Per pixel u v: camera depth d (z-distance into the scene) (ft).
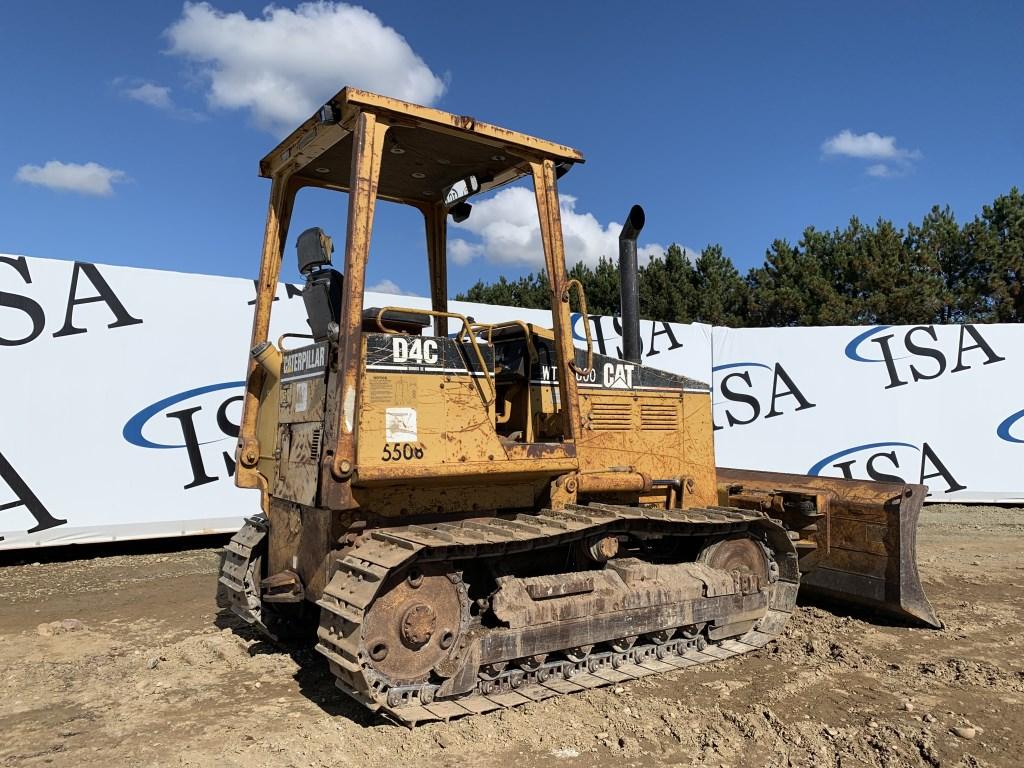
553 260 16.94
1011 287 86.53
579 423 17.13
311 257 16.43
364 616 13.62
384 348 14.71
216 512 31.63
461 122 15.60
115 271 30.01
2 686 16.11
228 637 19.56
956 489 43.93
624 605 16.80
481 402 15.75
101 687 16.07
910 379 44.09
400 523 15.55
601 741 13.44
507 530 15.23
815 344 43.98
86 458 29.25
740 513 19.11
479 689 15.05
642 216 20.18
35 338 28.48
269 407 18.40
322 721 14.20
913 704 15.31
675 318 87.61
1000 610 22.75
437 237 21.09
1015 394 44.45
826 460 43.70
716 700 15.49
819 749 13.19
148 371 30.50
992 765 12.67
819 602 23.63
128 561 29.53
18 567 28.37
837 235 95.20
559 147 17.11
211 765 12.35
